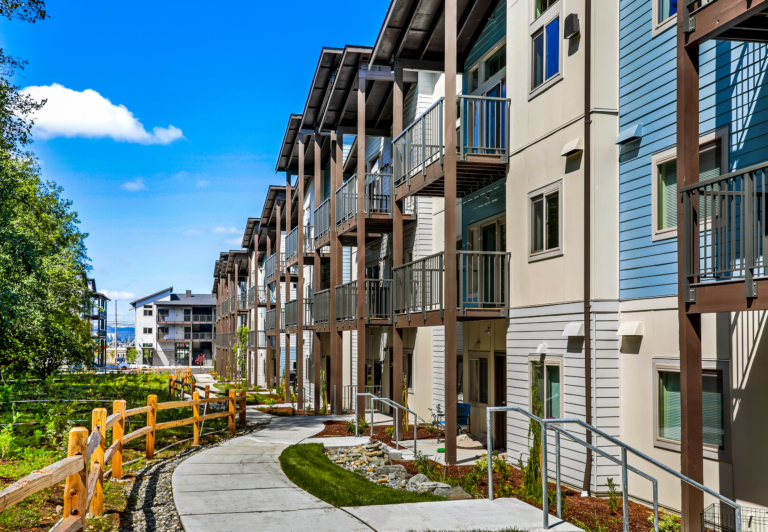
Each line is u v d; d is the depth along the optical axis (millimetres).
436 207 19266
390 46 18000
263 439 14672
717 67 9195
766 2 6930
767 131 8375
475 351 16391
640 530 8242
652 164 10203
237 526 6930
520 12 13492
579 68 11359
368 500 8180
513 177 13555
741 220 7363
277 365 32906
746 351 8445
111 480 9289
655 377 9953
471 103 16250
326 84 21969
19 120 18047
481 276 13461
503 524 6914
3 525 6422
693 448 7844
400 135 16703
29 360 20328
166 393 27500
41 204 27109
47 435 11523
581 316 11102
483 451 14227
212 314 108688
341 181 22859
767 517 8047
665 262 9867
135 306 109062
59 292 25031
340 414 22094
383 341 23531
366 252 25953
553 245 12086
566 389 11391
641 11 10594
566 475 11266
